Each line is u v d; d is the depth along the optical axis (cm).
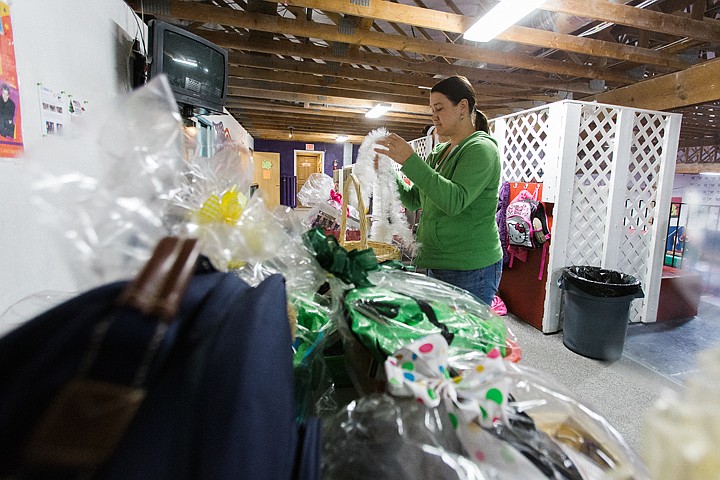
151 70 185
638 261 307
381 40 321
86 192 37
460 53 346
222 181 58
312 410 54
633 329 300
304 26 302
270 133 989
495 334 64
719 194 693
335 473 36
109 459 19
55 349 18
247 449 22
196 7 279
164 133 44
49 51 114
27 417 17
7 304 92
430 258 145
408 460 36
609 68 400
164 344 20
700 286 330
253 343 26
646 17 274
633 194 296
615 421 180
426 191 123
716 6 300
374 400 43
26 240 99
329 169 1159
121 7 175
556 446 40
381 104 536
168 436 21
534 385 49
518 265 320
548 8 254
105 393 17
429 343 46
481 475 34
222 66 236
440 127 147
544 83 432
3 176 91
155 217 40
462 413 40
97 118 41
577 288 252
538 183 292
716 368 33
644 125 293
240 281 35
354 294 64
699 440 30
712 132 736
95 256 35
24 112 101
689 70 299
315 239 69
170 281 22
